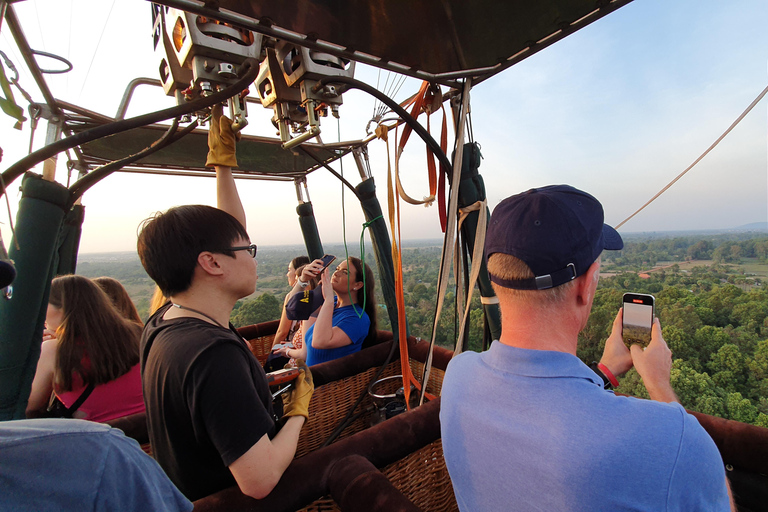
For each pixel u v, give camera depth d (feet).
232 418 2.52
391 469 4.20
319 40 3.61
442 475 4.82
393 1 3.20
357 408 7.23
